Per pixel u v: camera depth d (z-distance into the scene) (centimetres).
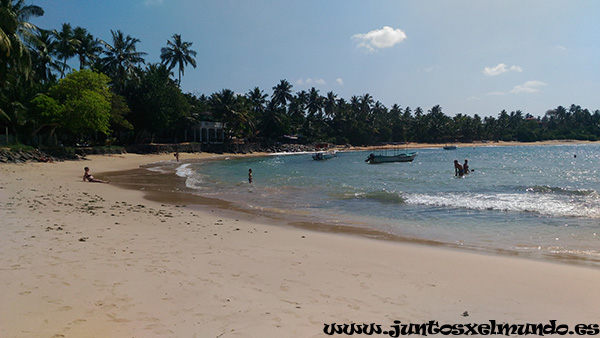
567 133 17325
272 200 1902
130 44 6450
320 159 6462
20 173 2802
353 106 14362
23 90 4397
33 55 4825
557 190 2281
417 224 1316
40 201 1466
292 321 492
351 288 632
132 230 1020
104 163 4572
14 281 580
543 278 712
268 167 4688
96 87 4619
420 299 593
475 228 1245
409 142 15225
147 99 6166
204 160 6372
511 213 1501
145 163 5116
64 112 4259
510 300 598
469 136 16325
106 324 459
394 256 870
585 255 903
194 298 554
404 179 3045
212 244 909
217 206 1697
